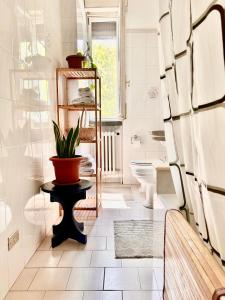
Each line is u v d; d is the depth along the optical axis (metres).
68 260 1.73
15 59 1.56
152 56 3.70
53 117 2.43
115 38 3.83
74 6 2.76
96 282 1.49
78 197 1.97
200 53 0.70
